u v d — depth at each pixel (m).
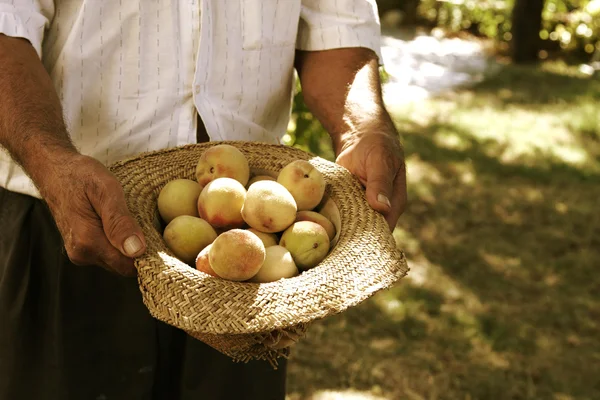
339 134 1.68
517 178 5.30
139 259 1.22
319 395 2.85
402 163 1.56
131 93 1.59
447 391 2.93
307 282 1.23
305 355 3.08
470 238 4.31
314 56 1.81
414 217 4.52
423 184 5.04
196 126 1.65
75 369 1.77
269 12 1.67
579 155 5.88
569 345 3.31
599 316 3.57
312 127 2.99
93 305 1.73
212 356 1.84
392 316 3.41
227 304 1.17
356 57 1.78
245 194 1.41
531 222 4.59
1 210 1.69
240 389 1.89
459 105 7.11
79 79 1.56
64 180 1.27
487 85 7.97
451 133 6.20
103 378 1.80
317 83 1.77
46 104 1.41
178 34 1.58
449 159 5.56
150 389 1.83
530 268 4.00
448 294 3.66
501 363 3.14
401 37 10.25
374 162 1.51
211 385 1.87
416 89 7.67
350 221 1.42
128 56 1.57
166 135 1.62
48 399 1.79
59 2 1.53
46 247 1.69
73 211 1.25
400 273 1.31
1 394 1.78
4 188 1.67
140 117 1.60
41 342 1.76
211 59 1.62
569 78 8.50
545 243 4.32
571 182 5.29
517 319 3.48
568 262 4.09
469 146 5.90
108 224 1.21
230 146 1.50
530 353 3.22
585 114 6.93
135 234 1.21
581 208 4.83
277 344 1.26
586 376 3.09
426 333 3.30
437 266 3.94
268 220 1.36
